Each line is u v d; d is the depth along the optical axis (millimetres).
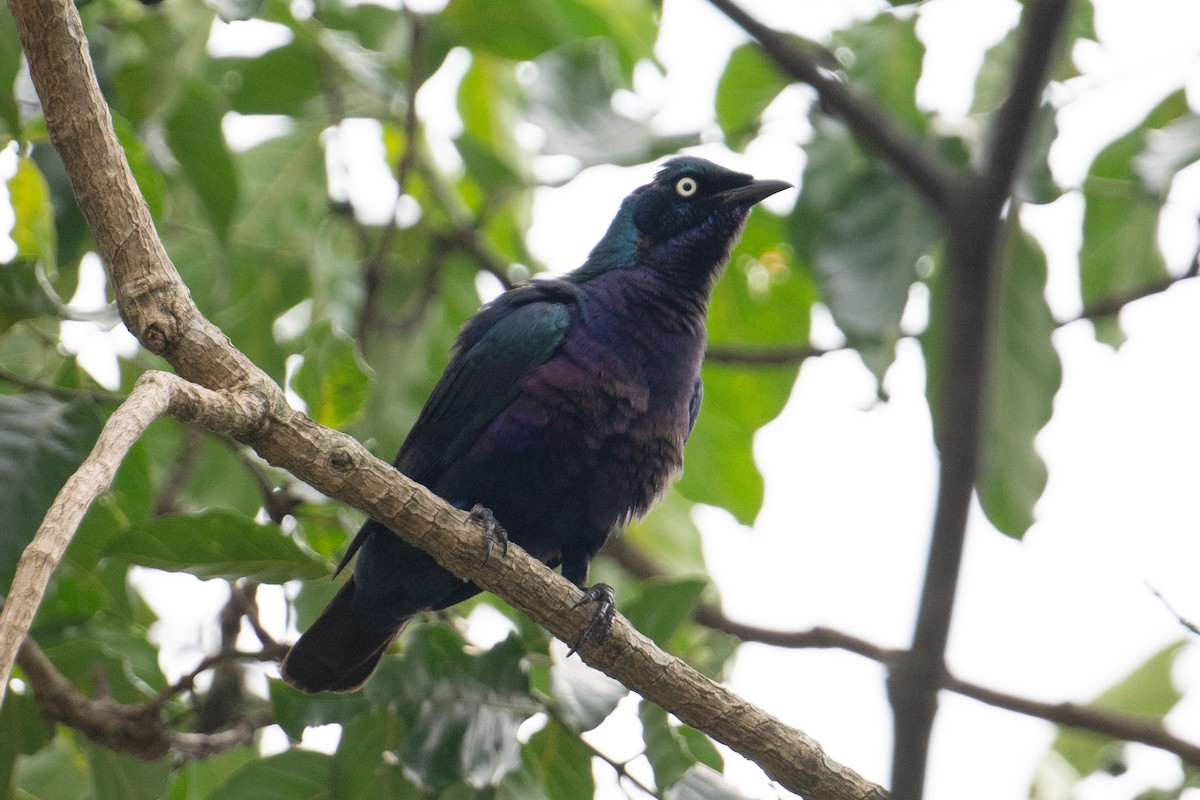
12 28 10281
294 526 11109
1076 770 13891
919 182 8562
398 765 10094
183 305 7801
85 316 9930
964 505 7328
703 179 12508
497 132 15742
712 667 12742
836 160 12609
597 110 12969
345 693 9633
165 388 6887
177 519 9562
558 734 9945
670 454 11383
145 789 10508
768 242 15492
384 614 10938
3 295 9734
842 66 13023
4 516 9031
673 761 9383
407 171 13164
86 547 10312
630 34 15328
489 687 9500
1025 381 11852
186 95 11648
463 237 14836
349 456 8188
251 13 10250
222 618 12094
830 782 8875
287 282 13406
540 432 10836
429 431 11383
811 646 13797
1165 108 12906
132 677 10812
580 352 10953
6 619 5348
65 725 10406
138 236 7773
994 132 8289
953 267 8062
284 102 13320
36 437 9281
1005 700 13141
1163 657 14453
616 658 9062
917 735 6879
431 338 14914
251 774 10211
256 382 7801
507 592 9102
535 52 13828
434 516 8641
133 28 11484
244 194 13516
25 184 12039
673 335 11438
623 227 12414
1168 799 12078
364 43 13828
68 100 7594
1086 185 13172
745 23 9859
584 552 11562
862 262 11672
